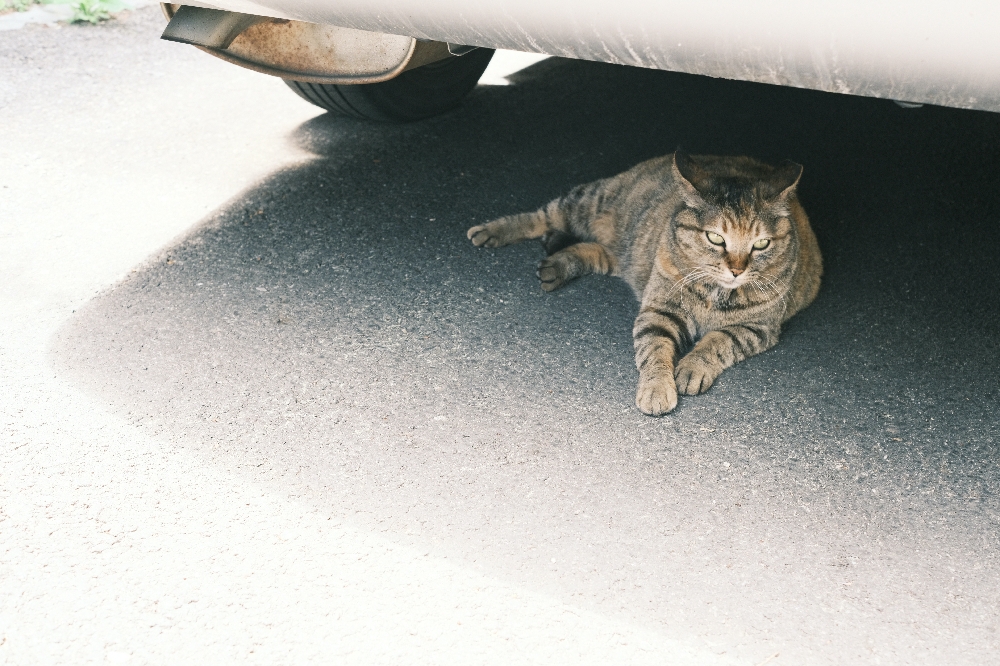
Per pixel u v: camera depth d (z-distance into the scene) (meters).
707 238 1.40
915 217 1.62
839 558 1.21
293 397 1.34
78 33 2.10
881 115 1.86
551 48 1.22
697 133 1.80
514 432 1.31
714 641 1.15
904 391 1.37
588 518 1.23
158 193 1.64
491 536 1.22
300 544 1.21
